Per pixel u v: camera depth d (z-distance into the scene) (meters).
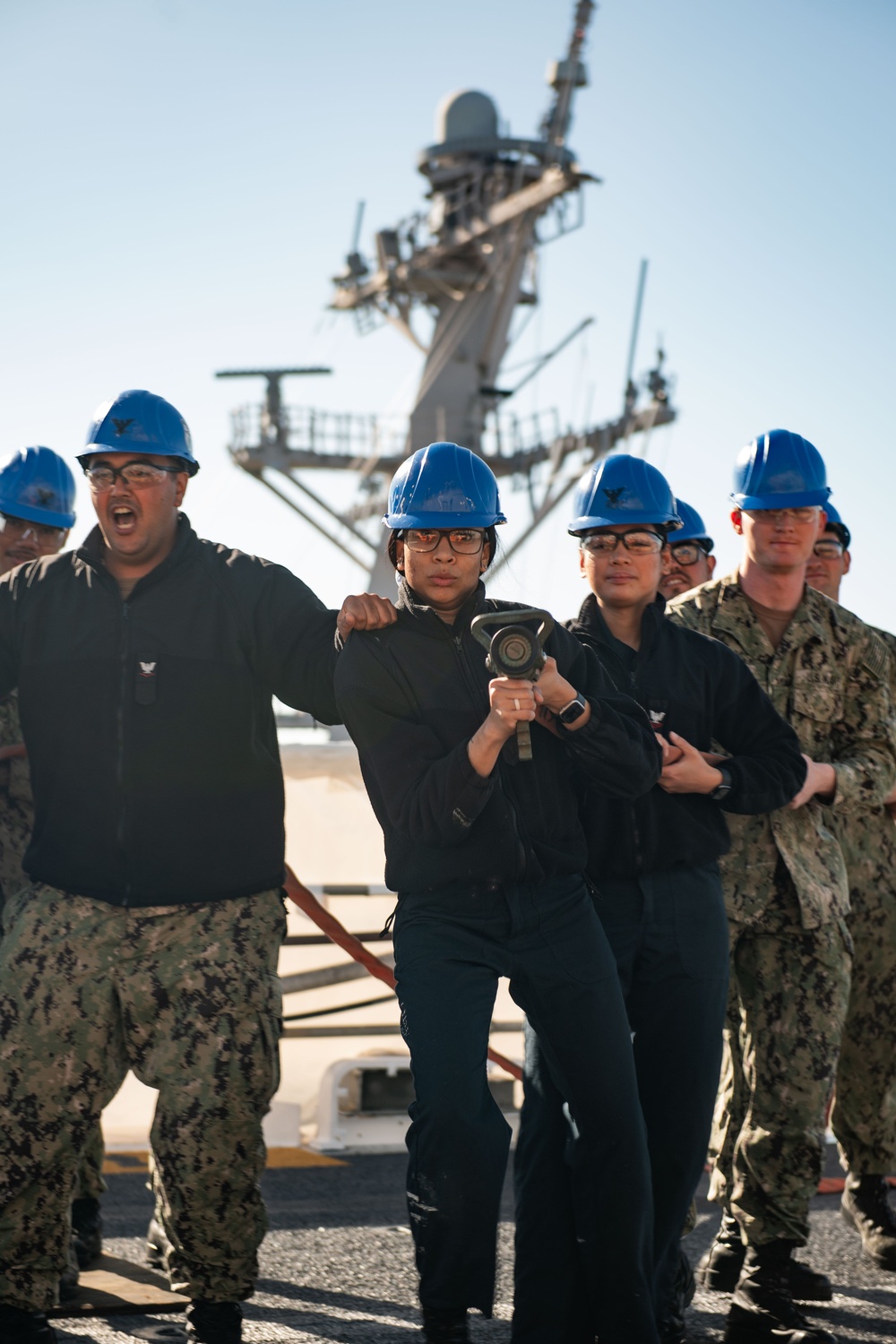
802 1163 3.67
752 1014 3.82
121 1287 3.74
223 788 3.25
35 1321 3.10
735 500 4.07
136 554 3.32
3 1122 3.06
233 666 3.30
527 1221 3.17
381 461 29.38
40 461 4.37
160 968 3.14
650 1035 3.29
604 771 3.05
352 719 3.04
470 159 28.69
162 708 3.23
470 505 3.05
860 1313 3.91
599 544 3.53
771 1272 3.64
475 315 29.08
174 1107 3.07
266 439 28.75
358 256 30.30
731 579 4.14
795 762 3.56
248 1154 3.12
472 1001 2.91
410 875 2.99
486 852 2.96
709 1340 3.65
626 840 3.30
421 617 3.04
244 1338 3.47
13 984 3.12
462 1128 2.80
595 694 3.19
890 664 4.29
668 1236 3.25
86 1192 4.00
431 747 2.98
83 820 3.21
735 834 3.83
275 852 3.33
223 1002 3.12
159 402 3.36
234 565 3.43
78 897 3.20
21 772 3.95
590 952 3.03
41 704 3.29
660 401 27.59
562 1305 3.10
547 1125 3.18
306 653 3.32
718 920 3.37
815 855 3.85
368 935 6.18
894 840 4.56
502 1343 3.54
